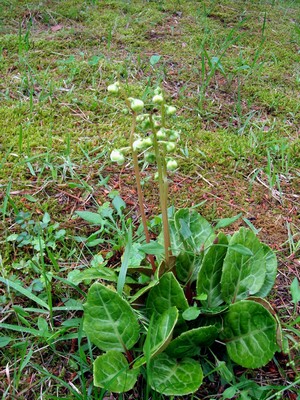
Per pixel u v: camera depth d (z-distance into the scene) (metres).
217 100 0.60
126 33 0.72
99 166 0.48
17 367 0.31
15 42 0.68
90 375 0.31
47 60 0.65
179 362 0.29
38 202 0.43
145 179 0.47
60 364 0.32
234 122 0.57
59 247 0.40
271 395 0.30
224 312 0.31
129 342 0.29
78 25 0.74
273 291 0.37
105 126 0.54
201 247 0.34
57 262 0.38
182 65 0.66
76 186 0.44
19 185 0.45
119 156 0.29
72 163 0.48
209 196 0.46
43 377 0.31
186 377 0.28
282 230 0.43
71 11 0.76
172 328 0.27
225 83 0.63
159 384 0.28
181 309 0.30
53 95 0.58
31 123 0.53
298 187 0.48
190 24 0.76
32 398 0.30
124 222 0.40
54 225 0.40
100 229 0.40
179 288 0.30
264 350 0.28
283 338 0.31
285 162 0.51
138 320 0.32
